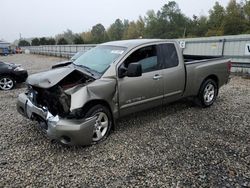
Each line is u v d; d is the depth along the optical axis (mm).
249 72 11383
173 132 4852
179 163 3752
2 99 7879
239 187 3201
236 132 4836
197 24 81188
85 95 3990
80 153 4062
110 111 4488
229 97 7449
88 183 3303
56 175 3479
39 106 4297
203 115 5805
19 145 4355
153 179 3369
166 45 5336
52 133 3941
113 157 3932
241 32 64250
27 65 19609
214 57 6773
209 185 3240
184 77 5602
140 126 5152
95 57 5004
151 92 4988
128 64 4668
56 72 4316
